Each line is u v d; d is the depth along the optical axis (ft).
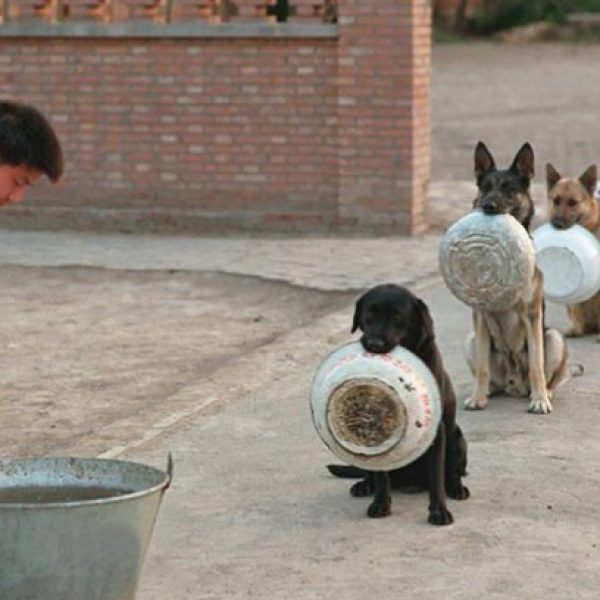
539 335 40.24
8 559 22.52
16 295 60.44
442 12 220.43
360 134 72.43
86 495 24.84
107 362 49.26
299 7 72.43
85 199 76.18
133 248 70.13
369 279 61.46
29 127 23.18
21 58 76.13
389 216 72.64
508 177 42.98
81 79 75.51
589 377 44.47
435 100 152.46
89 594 23.06
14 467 24.94
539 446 36.94
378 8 71.31
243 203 74.38
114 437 37.88
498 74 178.40
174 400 41.57
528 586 27.58
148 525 23.63
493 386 41.98
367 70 71.82
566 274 48.26
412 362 30.30
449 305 55.57
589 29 217.97
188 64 74.13
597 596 27.12
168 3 74.18
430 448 30.94
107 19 75.20
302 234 73.36
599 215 49.19
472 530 30.68
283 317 56.34
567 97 152.87
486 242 38.60
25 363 49.21
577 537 30.32
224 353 50.49
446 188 90.07
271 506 32.30
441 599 26.91
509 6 220.64
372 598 26.99
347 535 30.42
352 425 30.27
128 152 75.41
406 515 31.68
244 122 73.87
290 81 73.05
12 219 76.74
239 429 38.47
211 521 31.32
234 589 27.53
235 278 62.59
